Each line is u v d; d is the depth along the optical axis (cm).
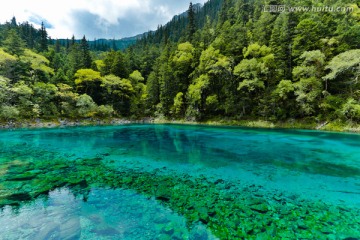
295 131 2780
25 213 725
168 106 4969
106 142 2197
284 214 731
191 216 713
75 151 1739
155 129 3412
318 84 2884
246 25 4719
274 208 775
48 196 865
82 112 4131
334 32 3125
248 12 5734
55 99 4100
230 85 3891
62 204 795
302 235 606
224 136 2520
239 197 869
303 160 1434
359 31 2988
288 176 1129
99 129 3397
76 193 896
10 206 777
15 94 3369
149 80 5325
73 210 749
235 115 3891
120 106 5016
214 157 1538
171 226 650
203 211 748
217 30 5175
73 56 5538
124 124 4353
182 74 5094
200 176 1131
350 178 1093
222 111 4206
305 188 968
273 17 4494
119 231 624
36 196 864
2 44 4691
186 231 624
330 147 1816
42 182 1022
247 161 1422
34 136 2527
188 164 1359
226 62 3784
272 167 1287
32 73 4106
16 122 3275
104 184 1005
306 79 2956
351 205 803
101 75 5241
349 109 2619
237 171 1215
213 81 4259
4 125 3109
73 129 3325
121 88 4925
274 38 3625
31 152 1675
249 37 4088
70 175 1129
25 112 3475
